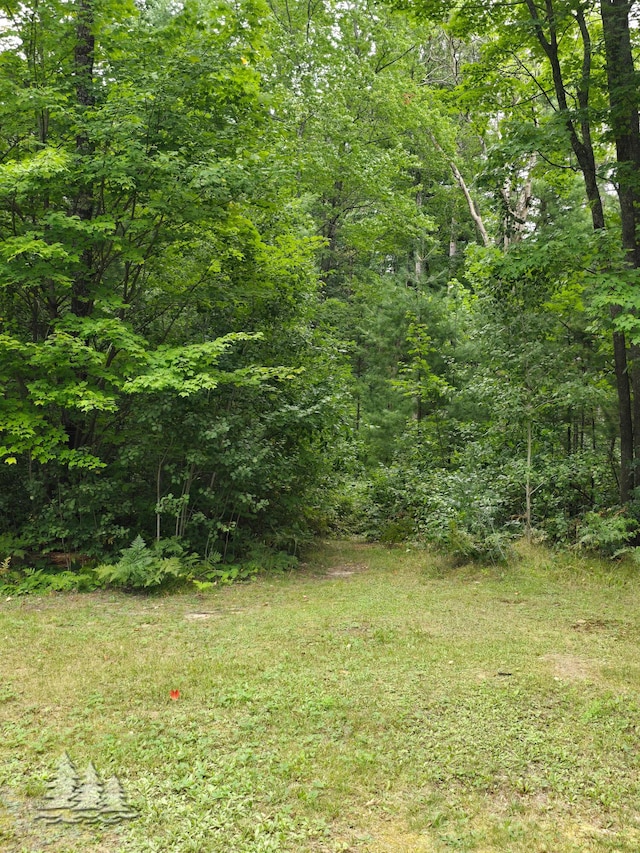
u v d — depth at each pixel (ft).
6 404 31.24
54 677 18.39
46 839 10.84
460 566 35.22
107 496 32.50
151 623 24.63
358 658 20.07
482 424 45.93
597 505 39.27
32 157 32.89
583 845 10.91
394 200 66.03
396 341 58.23
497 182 39.70
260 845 10.66
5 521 33.60
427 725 15.34
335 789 12.40
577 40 41.91
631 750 14.26
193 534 34.68
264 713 15.85
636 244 36.32
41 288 34.60
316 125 62.28
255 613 26.13
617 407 40.09
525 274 37.09
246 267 38.11
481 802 12.21
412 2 40.04
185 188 32.35
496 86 42.93
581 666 19.62
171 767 13.12
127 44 34.60
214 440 33.09
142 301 37.76
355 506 50.98
